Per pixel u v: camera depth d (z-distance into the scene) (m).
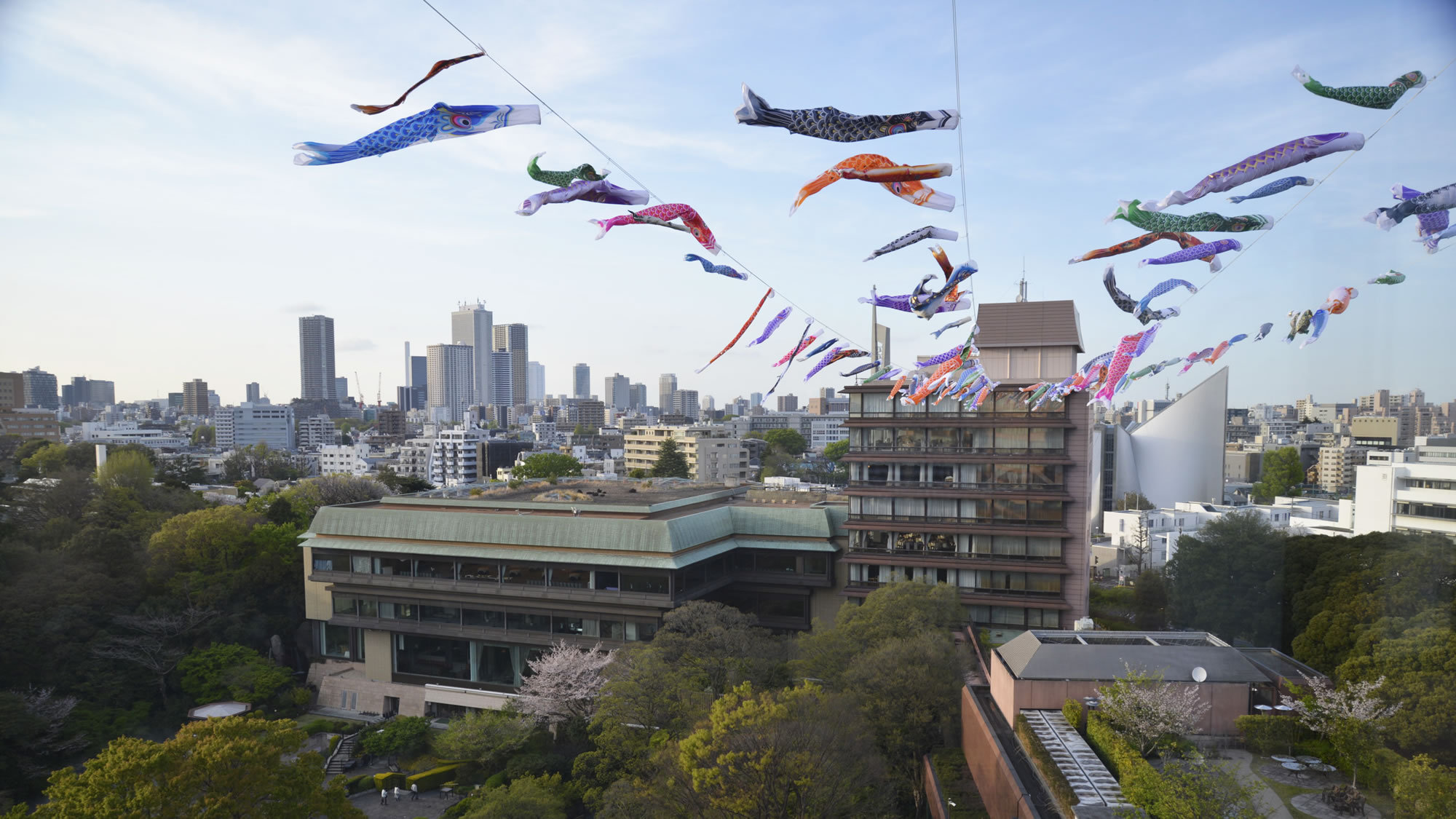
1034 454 71.62
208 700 66.44
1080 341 72.56
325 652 78.44
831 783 34.28
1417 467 70.75
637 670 51.78
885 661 47.19
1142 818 26.62
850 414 76.69
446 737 58.56
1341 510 89.25
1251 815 25.45
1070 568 69.75
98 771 31.16
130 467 105.38
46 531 78.25
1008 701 38.50
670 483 102.56
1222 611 72.19
